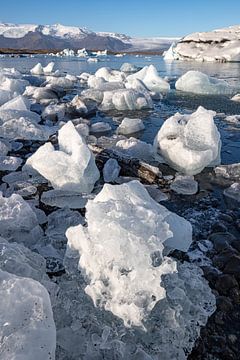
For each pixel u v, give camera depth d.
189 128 5.93
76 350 2.18
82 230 2.62
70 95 14.30
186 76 16.25
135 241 2.38
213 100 13.41
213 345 2.41
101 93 12.81
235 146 7.29
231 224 4.09
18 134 7.61
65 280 2.73
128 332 2.18
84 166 4.77
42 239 3.54
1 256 2.51
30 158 5.48
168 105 12.38
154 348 2.18
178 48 48.09
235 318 2.63
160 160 6.15
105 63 39.66
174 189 5.07
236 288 2.89
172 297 2.37
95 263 2.43
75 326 2.29
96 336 2.20
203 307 2.59
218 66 32.66
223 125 9.09
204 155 5.55
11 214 3.46
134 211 2.73
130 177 5.36
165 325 2.25
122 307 2.21
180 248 3.20
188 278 2.72
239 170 5.66
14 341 1.77
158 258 2.47
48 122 9.14
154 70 17.25
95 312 2.31
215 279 3.01
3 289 1.97
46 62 40.06
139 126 8.61
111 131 8.64
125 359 2.09
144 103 11.52
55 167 4.73
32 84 17.08
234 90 16.03
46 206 4.43
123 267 2.35
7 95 11.06
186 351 2.29
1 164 5.83
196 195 4.92
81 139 5.01
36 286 2.05
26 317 1.89
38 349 1.80
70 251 2.70
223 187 5.21
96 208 2.66
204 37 44.75
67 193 4.70
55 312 2.36
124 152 6.29
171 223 3.18
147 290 2.26
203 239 3.74
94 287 2.34
